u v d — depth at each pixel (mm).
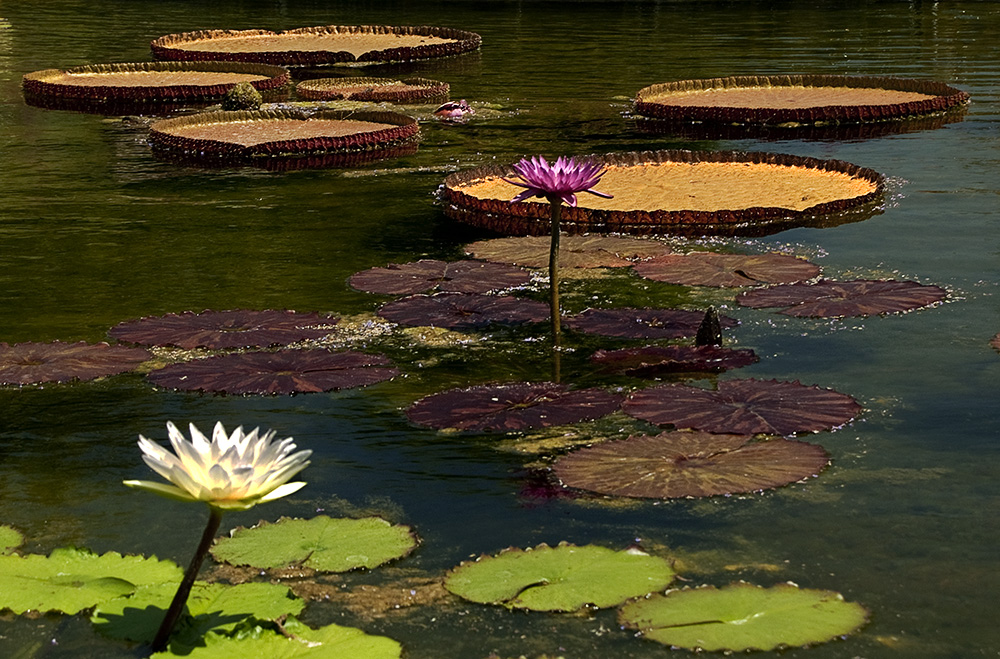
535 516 2842
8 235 5883
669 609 2352
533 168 4023
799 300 4527
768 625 2283
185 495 2027
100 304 4684
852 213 6125
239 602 2367
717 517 2809
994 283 4723
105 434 3395
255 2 20516
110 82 11719
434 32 15281
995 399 3502
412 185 7102
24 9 19312
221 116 9438
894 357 3889
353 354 4020
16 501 2977
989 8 17797
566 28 16438
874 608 2381
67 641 2270
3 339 4238
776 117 9172
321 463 3170
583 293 4773
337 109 10250
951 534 2699
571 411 3445
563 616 2361
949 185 6730
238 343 4145
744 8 18750
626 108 10109
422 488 3012
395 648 2201
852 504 2857
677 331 4219
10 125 9586
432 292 4801
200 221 6172
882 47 13711
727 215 5887
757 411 3381
